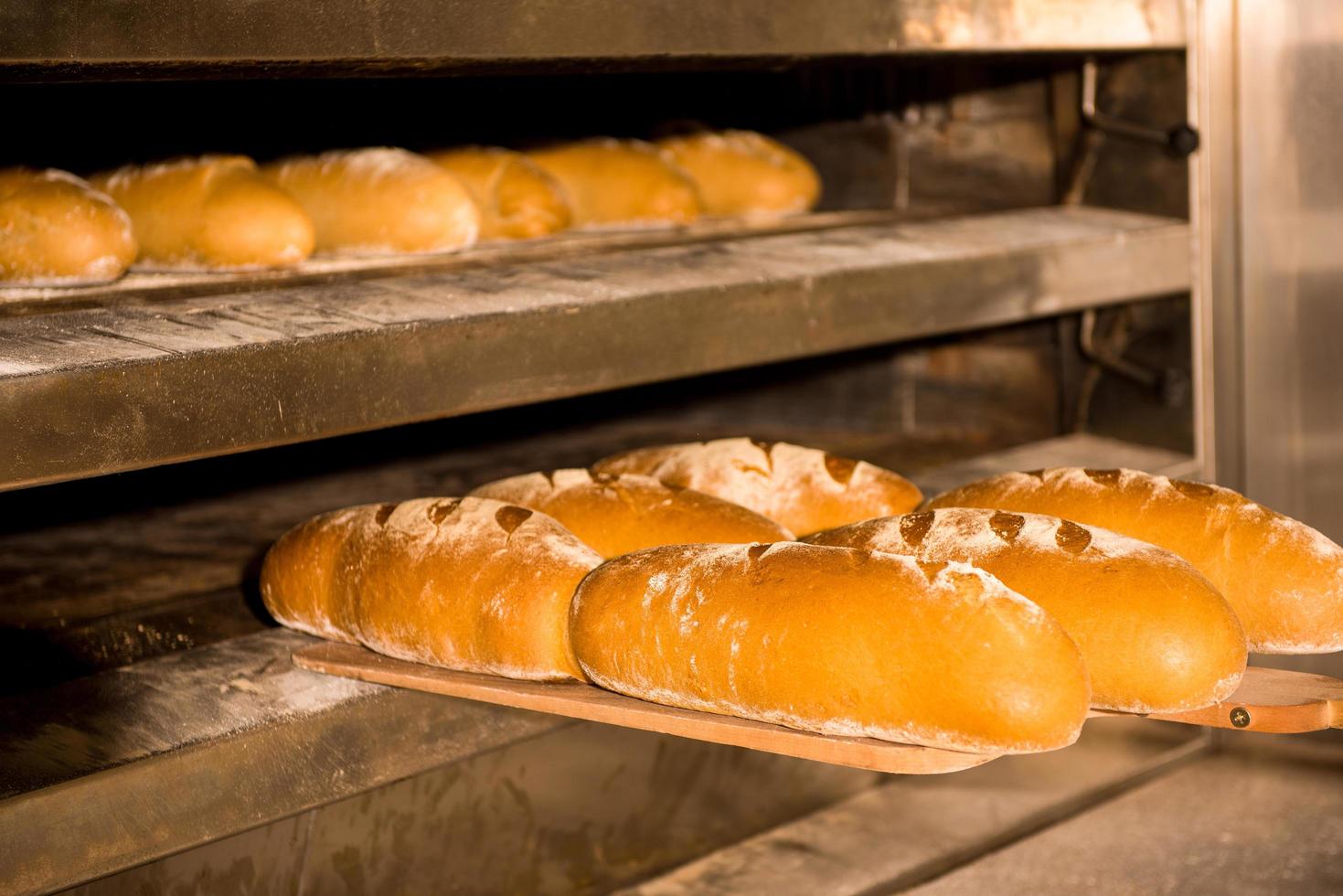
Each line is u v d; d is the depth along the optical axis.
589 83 3.07
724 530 2.29
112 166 2.61
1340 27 3.01
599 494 2.34
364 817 2.48
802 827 2.83
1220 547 2.18
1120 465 2.97
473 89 2.97
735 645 2.07
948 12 2.65
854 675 2.03
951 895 2.68
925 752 2.03
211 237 2.51
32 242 2.41
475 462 3.05
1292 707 2.07
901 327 2.66
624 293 2.46
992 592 2.03
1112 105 3.03
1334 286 3.08
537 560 2.21
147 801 2.23
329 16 2.28
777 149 3.07
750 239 2.79
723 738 2.09
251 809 2.28
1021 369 3.21
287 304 2.39
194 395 2.23
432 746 2.38
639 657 2.12
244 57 2.24
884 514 2.38
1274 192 3.02
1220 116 2.98
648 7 2.43
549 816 2.62
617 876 2.70
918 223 2.94
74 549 2.72
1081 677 2.01
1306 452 3.11
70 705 2.31
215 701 2.31
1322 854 2.74
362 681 2.35
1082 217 3.02
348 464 3.04
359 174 2.62
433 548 2.25
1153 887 2.68
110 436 2.19
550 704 2.16
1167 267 2.94
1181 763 3.00
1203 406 3.02
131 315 2.34
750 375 3.33
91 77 2.23
